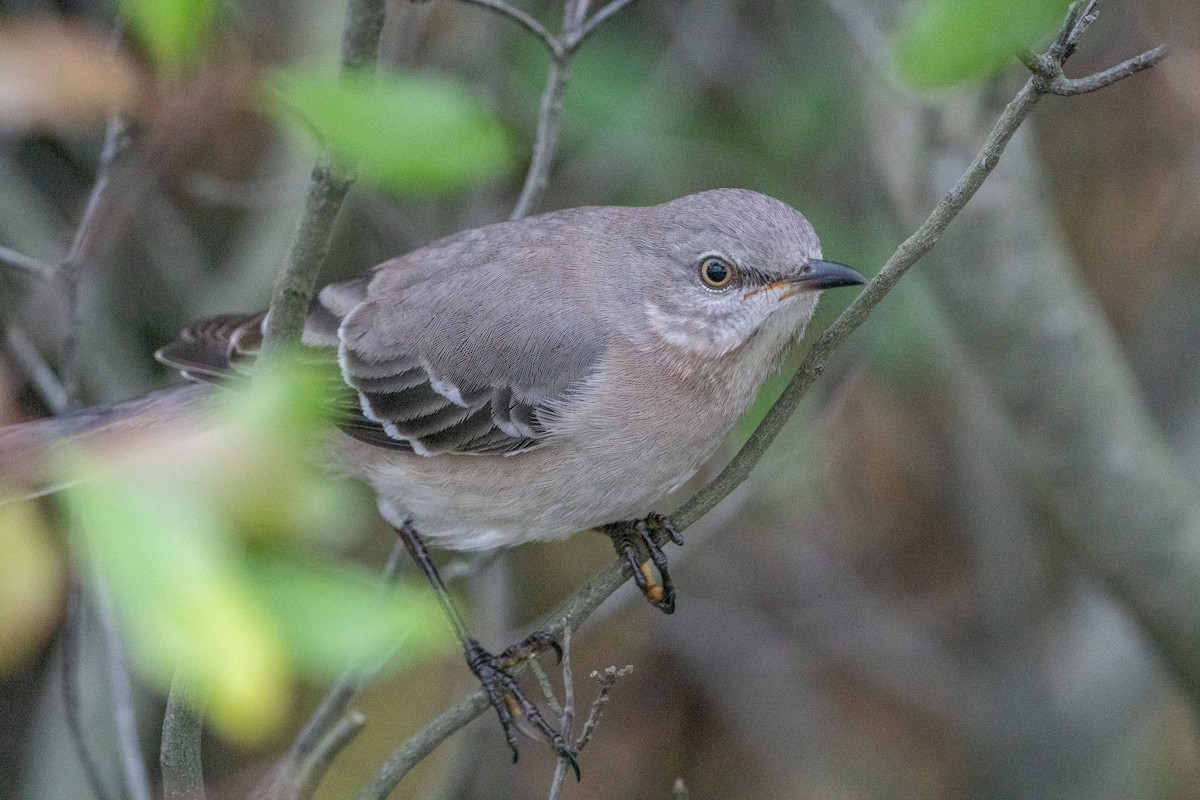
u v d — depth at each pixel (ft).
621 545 26.27
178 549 7.93
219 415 10.45
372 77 11.56
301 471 9.68
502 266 26.76
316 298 27.63
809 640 45.73
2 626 10.25
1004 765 43.75
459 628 25.54
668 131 37.06
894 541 46.42
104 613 25.57
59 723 33.68
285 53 32.12
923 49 13.55
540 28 26.00
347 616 9.08
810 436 36.91
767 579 46.06
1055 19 13.70
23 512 10.32
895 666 45.88
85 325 35.09
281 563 9.23
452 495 26.35
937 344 39.70
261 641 8.07
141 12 10.57
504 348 25.84
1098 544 33.88
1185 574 33.24
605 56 35.96
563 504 26.21
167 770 19.20
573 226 27.22
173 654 7.75
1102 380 32.99
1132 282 42.83
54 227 36.29
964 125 31.53
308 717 35.73
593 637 44.24
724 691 44.47
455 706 21.47
